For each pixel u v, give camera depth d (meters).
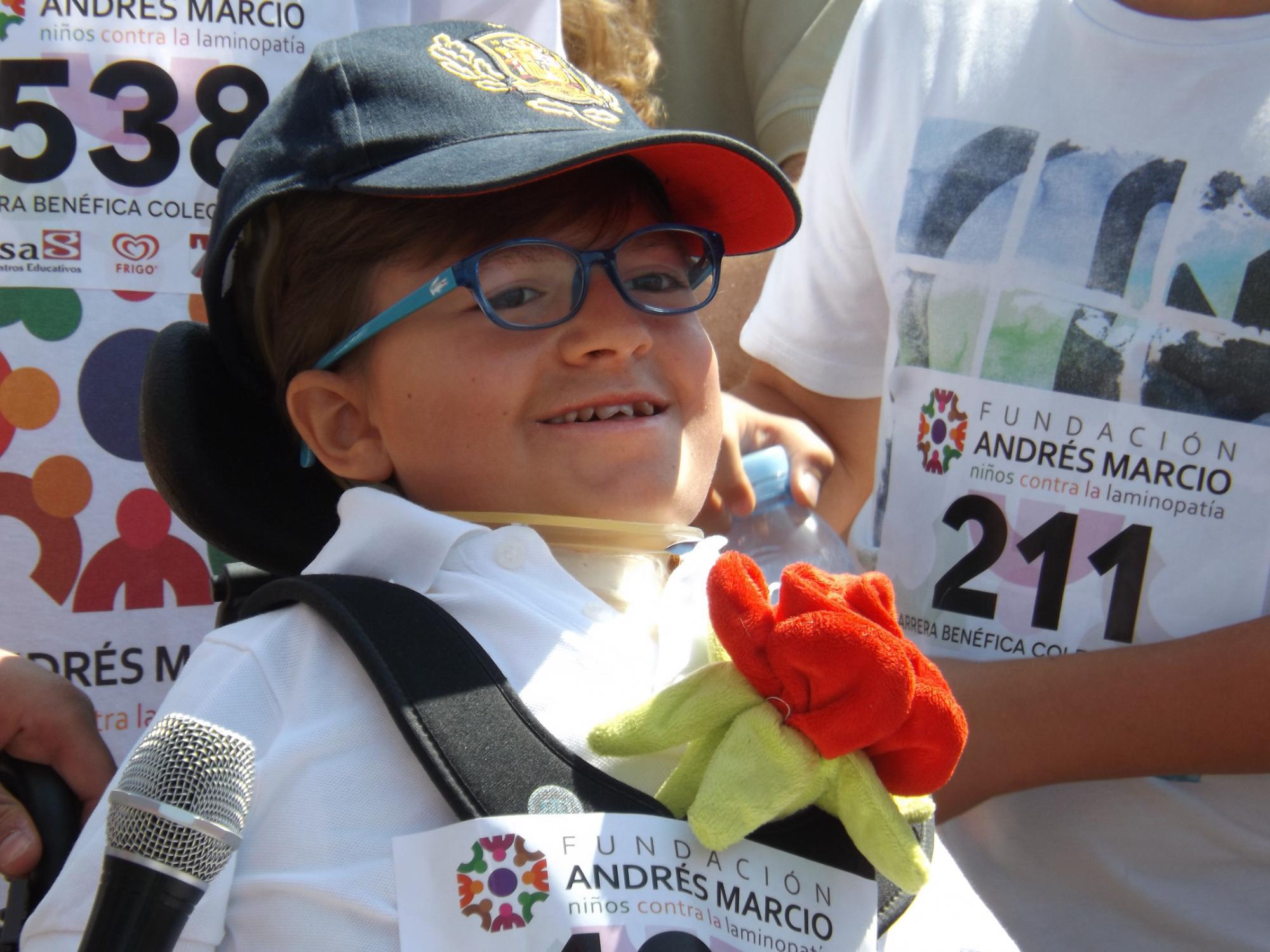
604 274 1.28
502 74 1.31
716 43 2.98
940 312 1.77
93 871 1.10
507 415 1.24
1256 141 1.58
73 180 1.83
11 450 1.82
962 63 1.81
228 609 1.49
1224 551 1.58
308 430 1.34
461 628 1.14
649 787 1.16
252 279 1.39
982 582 1.71
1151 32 1.64
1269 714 1.48
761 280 2.63
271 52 1.85
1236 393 1.58
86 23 1.82
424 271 1.26
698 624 1.30
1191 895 1.61
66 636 1.83
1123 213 1.65
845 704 1.03
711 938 1.03
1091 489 1.65
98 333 1.84
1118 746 1.52
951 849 1.77
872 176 1.90
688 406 1.35
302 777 1.09
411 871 1.03
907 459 1.81
